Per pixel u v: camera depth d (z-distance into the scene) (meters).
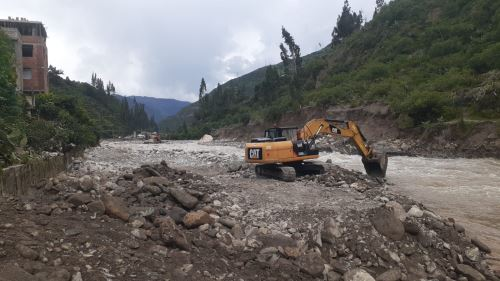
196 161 24.86
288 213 9.84
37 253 5.35
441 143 33.47
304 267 7.38
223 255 7.42
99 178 12.20
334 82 66.12
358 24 104.69
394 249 8.48
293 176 15.35
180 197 9.63
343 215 9.38
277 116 62.34
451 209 13.98
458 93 37.81
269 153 15.95
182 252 6.92
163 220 7.92
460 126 32.84
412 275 7.89
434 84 42.88
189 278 6.08
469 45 50.81
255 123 66.94
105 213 7.80
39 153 12.89
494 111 34.12
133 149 37.25
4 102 13.92
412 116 38.41
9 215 6.70
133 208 8.65
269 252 7.78
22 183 8.59
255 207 10.57
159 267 6.08
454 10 64.38
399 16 75.00
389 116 41.59
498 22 50.66
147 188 10.02
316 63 86.50
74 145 20.16
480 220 12.66
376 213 9.36
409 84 47.12
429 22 67.38
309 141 16.55
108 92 145.12
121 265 5.79
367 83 55.56
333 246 8.20
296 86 82.81
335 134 17.66
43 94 29.52
